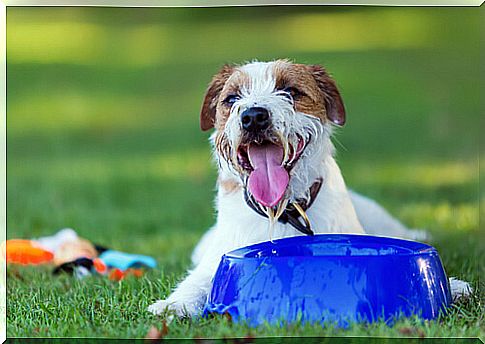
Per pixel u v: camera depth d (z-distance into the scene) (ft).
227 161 24.00
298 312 21.16
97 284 27.78
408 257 22.12
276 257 21.94
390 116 60.54
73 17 74.13
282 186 23.29
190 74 71.15
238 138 23.29
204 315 22.77
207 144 60.03
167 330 21.76
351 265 21.47
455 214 40.11
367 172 49.88
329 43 73.31
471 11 66.03
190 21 73.61
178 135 62.49
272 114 23.11
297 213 25.04
